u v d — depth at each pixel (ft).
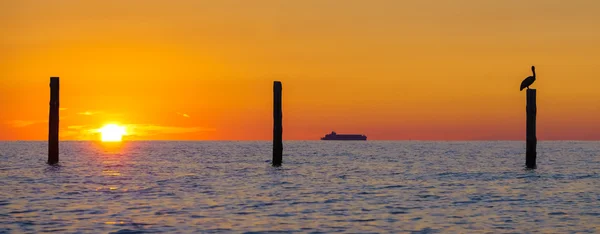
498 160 277.64
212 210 108.37
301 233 88.79
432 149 485.15
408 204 117.50
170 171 198.80
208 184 153.69
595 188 144.97
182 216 101.76
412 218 101.04
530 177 176.04
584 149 485.15
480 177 177.47
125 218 99.45
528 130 190.08
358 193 135.44
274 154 207.31
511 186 150.30
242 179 168.25
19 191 134.62
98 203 116.16
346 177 177.27
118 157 302.25
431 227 93.25
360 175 185.06
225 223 95.81
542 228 92.48
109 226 92.58
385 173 193.77
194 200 121.29
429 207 113.39
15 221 96.07
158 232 88.48
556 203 118.42
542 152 399.03
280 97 202.69
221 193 133.49
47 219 97.96
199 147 541.34
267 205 115.14
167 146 593.01
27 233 87.30
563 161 266.57
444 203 118.93
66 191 135.13
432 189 144.15
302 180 166.09
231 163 244.83
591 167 221.05
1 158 285.43
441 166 230.68
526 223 96.48
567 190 140.77
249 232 89.04
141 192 134.62
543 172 193.26
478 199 125.08
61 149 458.91
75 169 203.82
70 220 97.25
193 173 189.98
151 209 108.99
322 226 93.91
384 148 517.96
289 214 104.63
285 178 172.14
